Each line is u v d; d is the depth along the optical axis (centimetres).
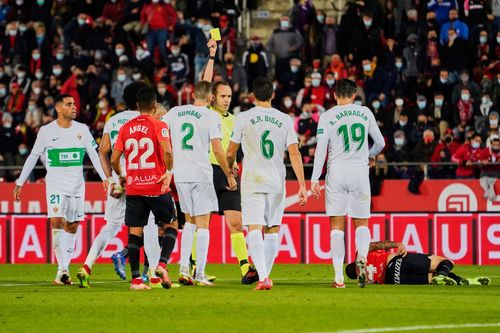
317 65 8269
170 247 4194
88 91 8325
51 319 3181
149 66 8612
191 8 9100
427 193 6725
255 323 3031
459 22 8306
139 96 4062
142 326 2989
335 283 4344
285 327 2938
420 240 6725
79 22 8762
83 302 3672
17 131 7906
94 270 6047
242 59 8800
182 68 8519
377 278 4603
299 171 4138
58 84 8531
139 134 4028
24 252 7019
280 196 4162
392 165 6900
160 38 8681
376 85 8144
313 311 3331
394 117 7706
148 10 8731
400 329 2883
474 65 8281
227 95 4688
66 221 4800
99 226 6912
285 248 6806
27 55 8812
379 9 8612
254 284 4572
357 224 4312
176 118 4347
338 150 4262
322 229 6762
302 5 8644
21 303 3659
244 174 4128
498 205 6662
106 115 8031
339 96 4284
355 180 4244
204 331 2869
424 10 8550
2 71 8694
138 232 4128
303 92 8000
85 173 7500
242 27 9544
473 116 7806
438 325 2980
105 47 8744
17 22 8894
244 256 4612
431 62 8200
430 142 7306
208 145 4359
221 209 4656
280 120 4122
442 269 4538
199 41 8650
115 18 9119
